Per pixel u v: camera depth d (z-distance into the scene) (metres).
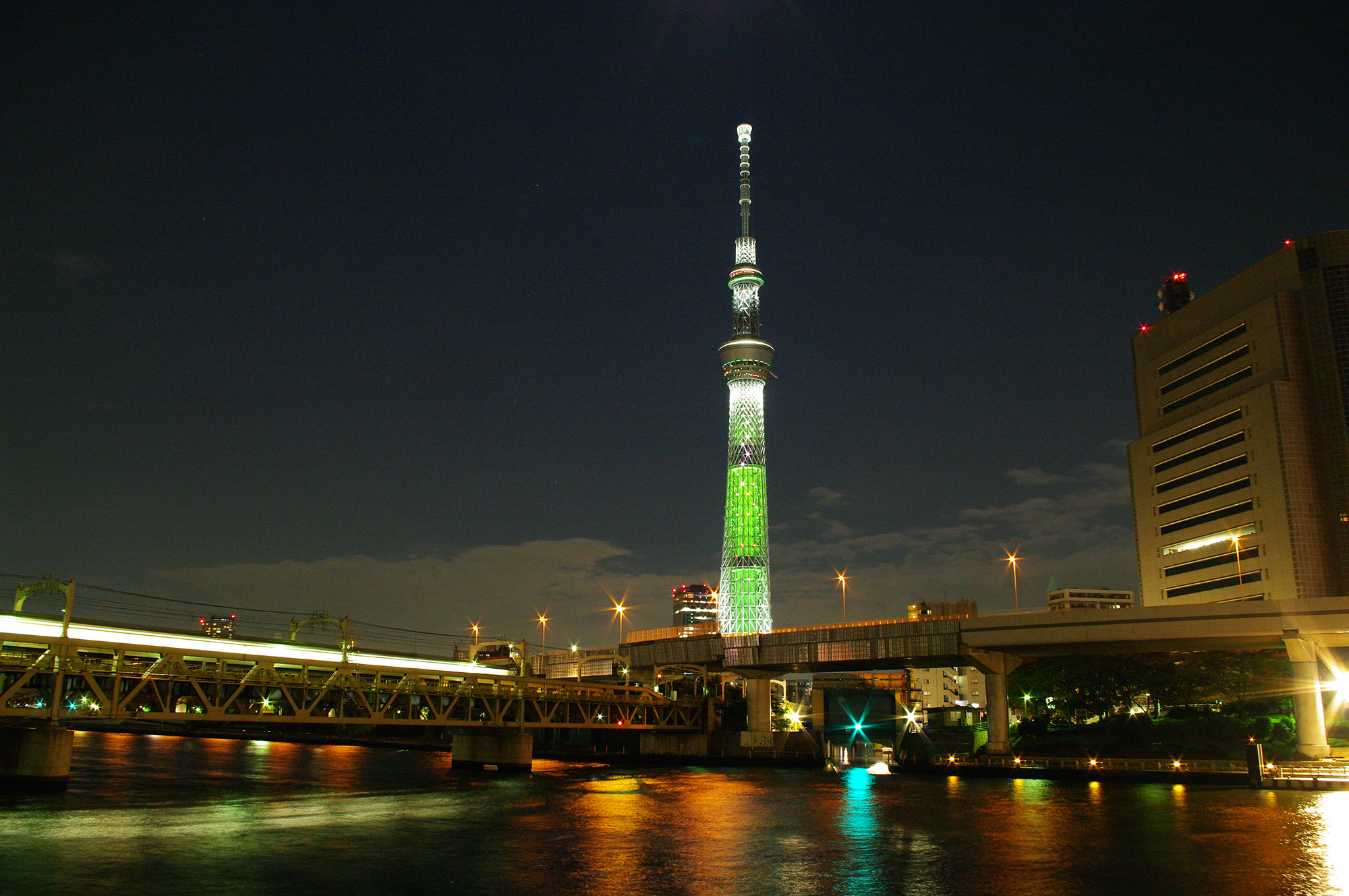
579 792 102.38
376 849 61.06
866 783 115.19
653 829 71.75
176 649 85.56
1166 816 76.62
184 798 88.00
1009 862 57.22
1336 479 189.00
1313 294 196.75
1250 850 59.88
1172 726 129.62
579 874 53.56
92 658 83.12
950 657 140.12
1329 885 49.75
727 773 138.62
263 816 76.44
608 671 181.12
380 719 104.75
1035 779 117.75
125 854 56.44
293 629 103.50
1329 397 191.62
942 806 87.31
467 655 182.50
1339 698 122.12
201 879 50.06
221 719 88.44
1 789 80.38
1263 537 195.62
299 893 47.66
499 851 60.88
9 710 78.25
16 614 82.44
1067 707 149.25
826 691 184.75
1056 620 127.94
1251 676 138.00
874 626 147.12
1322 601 111.19
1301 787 96.25
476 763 128.75
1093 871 53.91
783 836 68.38
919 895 48.31
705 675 176.12
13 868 51.19
